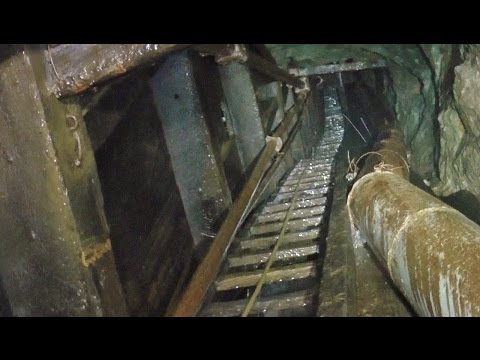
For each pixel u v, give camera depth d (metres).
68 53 2.80
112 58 2.75
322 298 2.98
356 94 11.93
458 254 2.13
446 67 5.50
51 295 2.97
